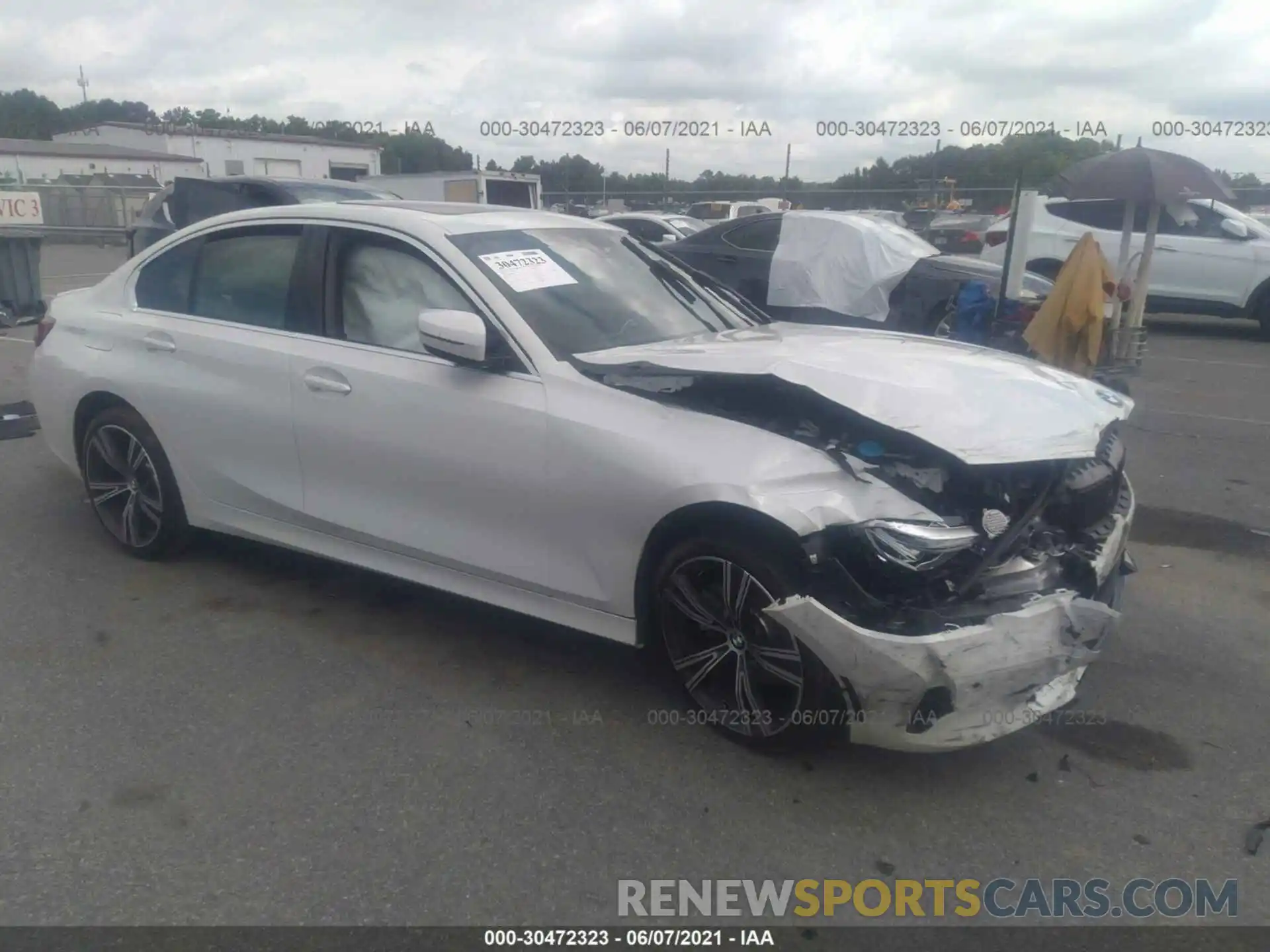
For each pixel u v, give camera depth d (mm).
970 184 22734
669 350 3891
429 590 4793
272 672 4023
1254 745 3666
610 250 4617
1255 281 13516
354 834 3074
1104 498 3734
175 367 4660
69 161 40031
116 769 3365
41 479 6250
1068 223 14156
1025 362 4070
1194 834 3174
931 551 3045
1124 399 3945
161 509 4887
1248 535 5824
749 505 3166
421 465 3924
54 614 4480
